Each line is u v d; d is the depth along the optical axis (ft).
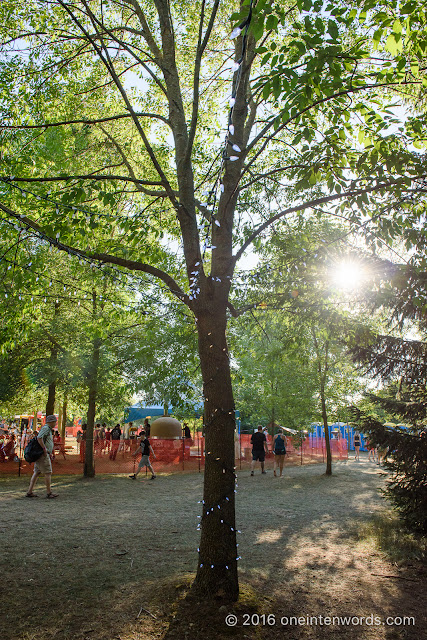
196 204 19.53
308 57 13.78
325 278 23.48
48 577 18.51
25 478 51.16
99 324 31.07
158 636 13.48
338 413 61.46
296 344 29.40
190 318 30.96
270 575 19.08
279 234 27.48
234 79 19.29
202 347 17.44
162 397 47.29
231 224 18.95
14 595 16.61
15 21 24.80
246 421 108.88
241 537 25.79
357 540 25.16
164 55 21.86
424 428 25.40
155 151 30.04
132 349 48.19
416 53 14.88
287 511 33.60
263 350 54.08
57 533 25.72
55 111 26.63
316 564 20.81
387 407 26.12
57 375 50.37
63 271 32.99
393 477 26.22
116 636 13.48
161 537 25.17
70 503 35.81
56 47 25.29
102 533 25.93
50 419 39.24
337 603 16.47
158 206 29.94
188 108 31.14
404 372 25.82
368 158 17.40
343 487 46.11
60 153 26.04
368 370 26.78
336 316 24.43
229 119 11.32
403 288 19.11
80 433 83.87
